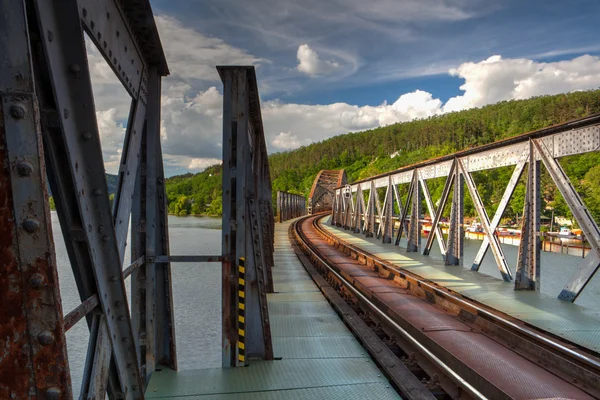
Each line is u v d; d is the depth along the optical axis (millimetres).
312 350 4934
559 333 5438
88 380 1945
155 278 4121
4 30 1394
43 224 1455
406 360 5117
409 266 11859
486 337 5656
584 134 6785
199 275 12898
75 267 2010
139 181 3918
